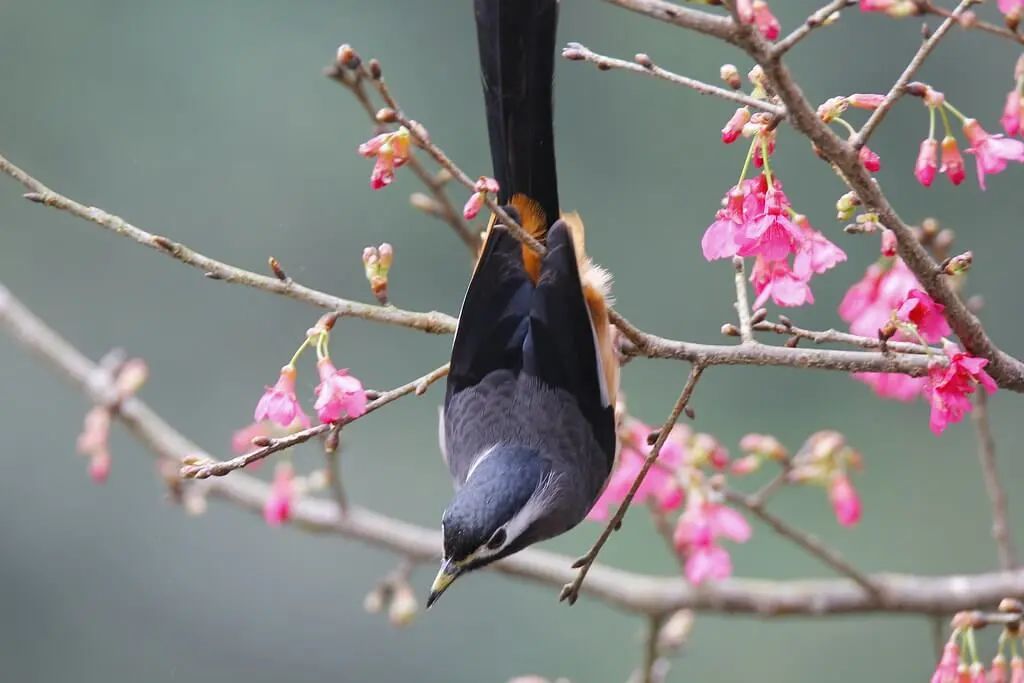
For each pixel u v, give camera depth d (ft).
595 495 22.15
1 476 49.98
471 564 20.76
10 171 18.74
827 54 48.60
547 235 21.49
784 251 18.39
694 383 19.10
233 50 51.44
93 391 30.09
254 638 49.01
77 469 50.44
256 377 50.34
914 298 18.43
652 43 51.72
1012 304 48.42
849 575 26.55
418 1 51.85
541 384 21.95
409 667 47.88
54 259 50.83
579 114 51.65
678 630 29.35
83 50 50.55
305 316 50.96
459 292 51.13
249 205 51.06
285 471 27.12
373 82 18.26
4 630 48.83
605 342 21.83
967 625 19.63
